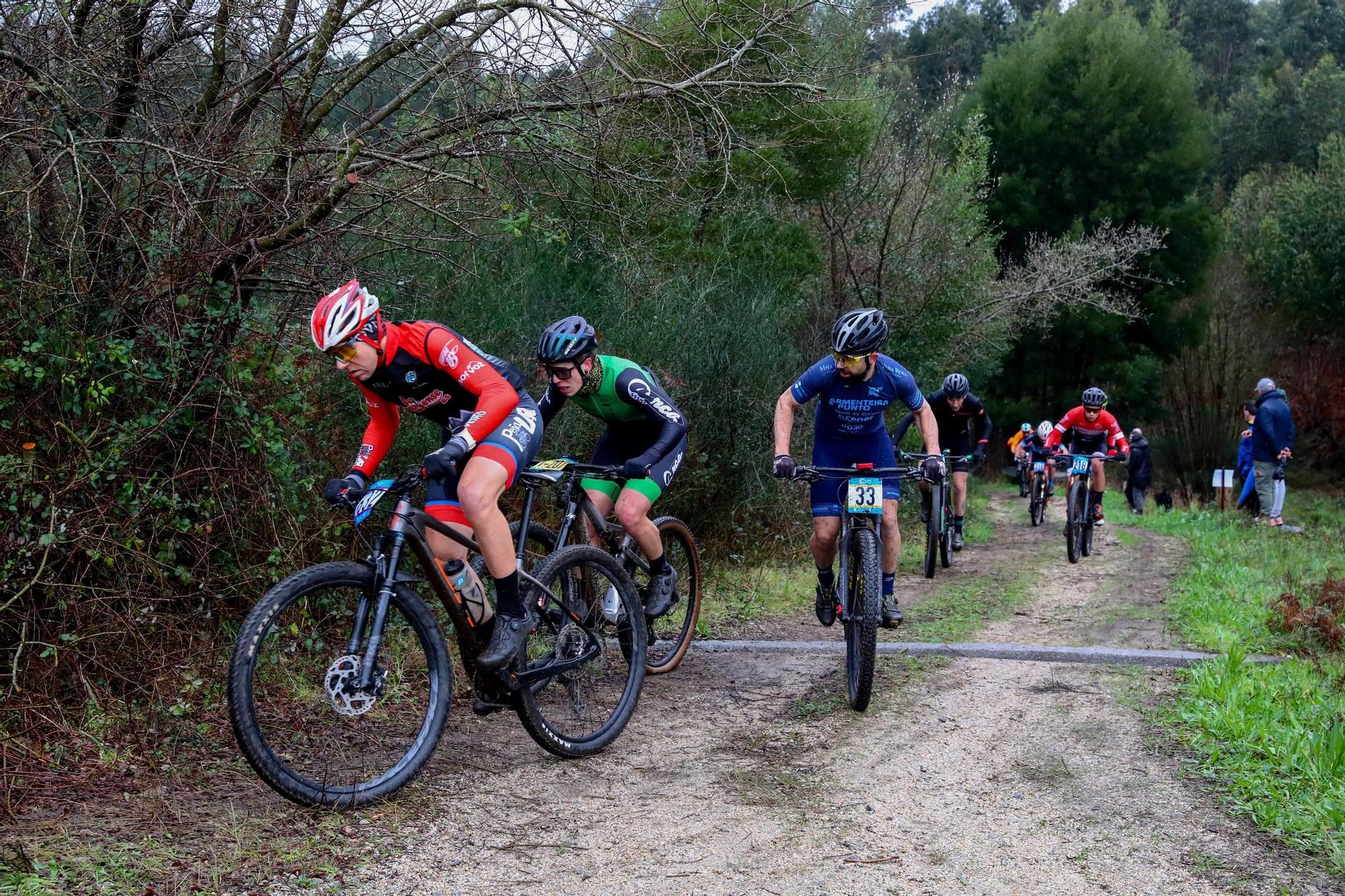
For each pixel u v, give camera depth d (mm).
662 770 3939
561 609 4121
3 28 4070
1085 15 28031
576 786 3742
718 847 3268
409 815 3385
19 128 4016
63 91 4117
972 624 6789
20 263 3955
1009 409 28375
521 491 6555
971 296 14312
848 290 12430
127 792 3379
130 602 3949
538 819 3428
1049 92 27953
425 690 4570
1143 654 5531
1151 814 3535
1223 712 4367
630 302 7668
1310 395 26922
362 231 4820
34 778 3395
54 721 3703
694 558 5578
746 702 4855
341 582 3381
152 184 4301
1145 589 8188
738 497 8539
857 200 12430
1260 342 28703
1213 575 8469
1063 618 7031
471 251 5887
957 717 4605
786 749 4203
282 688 4301
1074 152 27859
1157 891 2998
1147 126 27406
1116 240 21938
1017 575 9039
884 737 4344
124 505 4078
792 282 10672
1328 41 50250
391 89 5293
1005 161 28297
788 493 9078
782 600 7469
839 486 5184
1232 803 3604
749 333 8555
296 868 2951
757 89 5832
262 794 3455
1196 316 27891
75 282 4102
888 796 3715
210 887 2797
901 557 10109
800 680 5219
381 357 3547
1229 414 24859
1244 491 14891
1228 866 3141
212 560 4566
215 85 4613
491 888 2943
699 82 5266
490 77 4961
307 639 4250
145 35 4492
